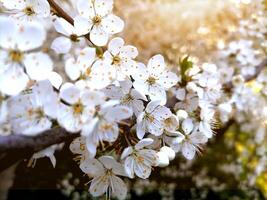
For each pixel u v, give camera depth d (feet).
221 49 1.03
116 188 0.41
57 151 0.55
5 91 0.33
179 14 1.23
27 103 0.34
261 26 0.89
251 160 1.32
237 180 1.31
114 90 0.41
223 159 1.31
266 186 1.29
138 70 0.43
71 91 0.35
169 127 0.43
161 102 0.43
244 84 0.81
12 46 0.33
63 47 0.43
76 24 0.43
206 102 0.52
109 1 0.43
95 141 0.35
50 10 0.45
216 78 0.56
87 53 0.38
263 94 0.90
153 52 1.19
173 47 1.21
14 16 0.44
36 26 0.33
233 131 1.36
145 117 0.42
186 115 0.46
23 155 0.34
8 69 0.34
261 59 0.91
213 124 0.54
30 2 0.44
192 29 1.24
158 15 1.22
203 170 1.28
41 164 0.60
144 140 0.39
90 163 0.40
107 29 0.43
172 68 0.74
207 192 1.30
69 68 0.37
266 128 1.29
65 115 0.35
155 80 0.44
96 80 0.37
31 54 0.34
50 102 0.34
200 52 1.21
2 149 0.32
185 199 1.26
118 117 0.36
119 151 0.41
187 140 0.46
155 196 1.20
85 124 0.34
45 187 0.81
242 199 1.30
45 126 0.34
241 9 1.09
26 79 0.34
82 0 0.43
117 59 0.43
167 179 1.21
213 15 1.22
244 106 0.89
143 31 1.18
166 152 0.41
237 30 1.09
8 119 0.34
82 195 0.98
